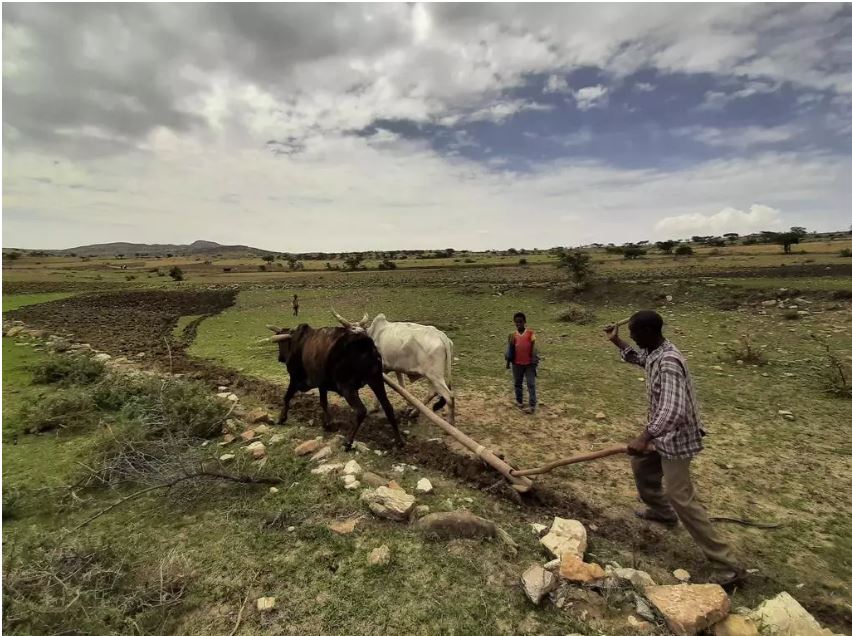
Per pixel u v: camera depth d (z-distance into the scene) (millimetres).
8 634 3283
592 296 22438
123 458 5715
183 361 12789
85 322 22203
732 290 19578
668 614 3426
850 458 6332
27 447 6684
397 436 6719
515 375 8344
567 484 5734
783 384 9484
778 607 3504
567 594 3764
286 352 7645
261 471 5734
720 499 5402
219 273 71062
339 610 3625
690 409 4004
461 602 3699
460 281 35344
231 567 4098
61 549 4078
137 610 3621
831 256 38906
